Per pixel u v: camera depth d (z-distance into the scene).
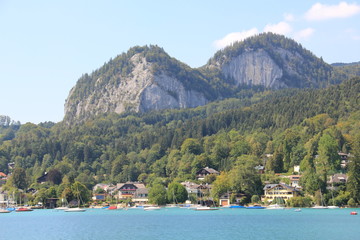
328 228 178.38
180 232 174.62
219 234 168.00
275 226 186.12
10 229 197.88
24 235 178.50
